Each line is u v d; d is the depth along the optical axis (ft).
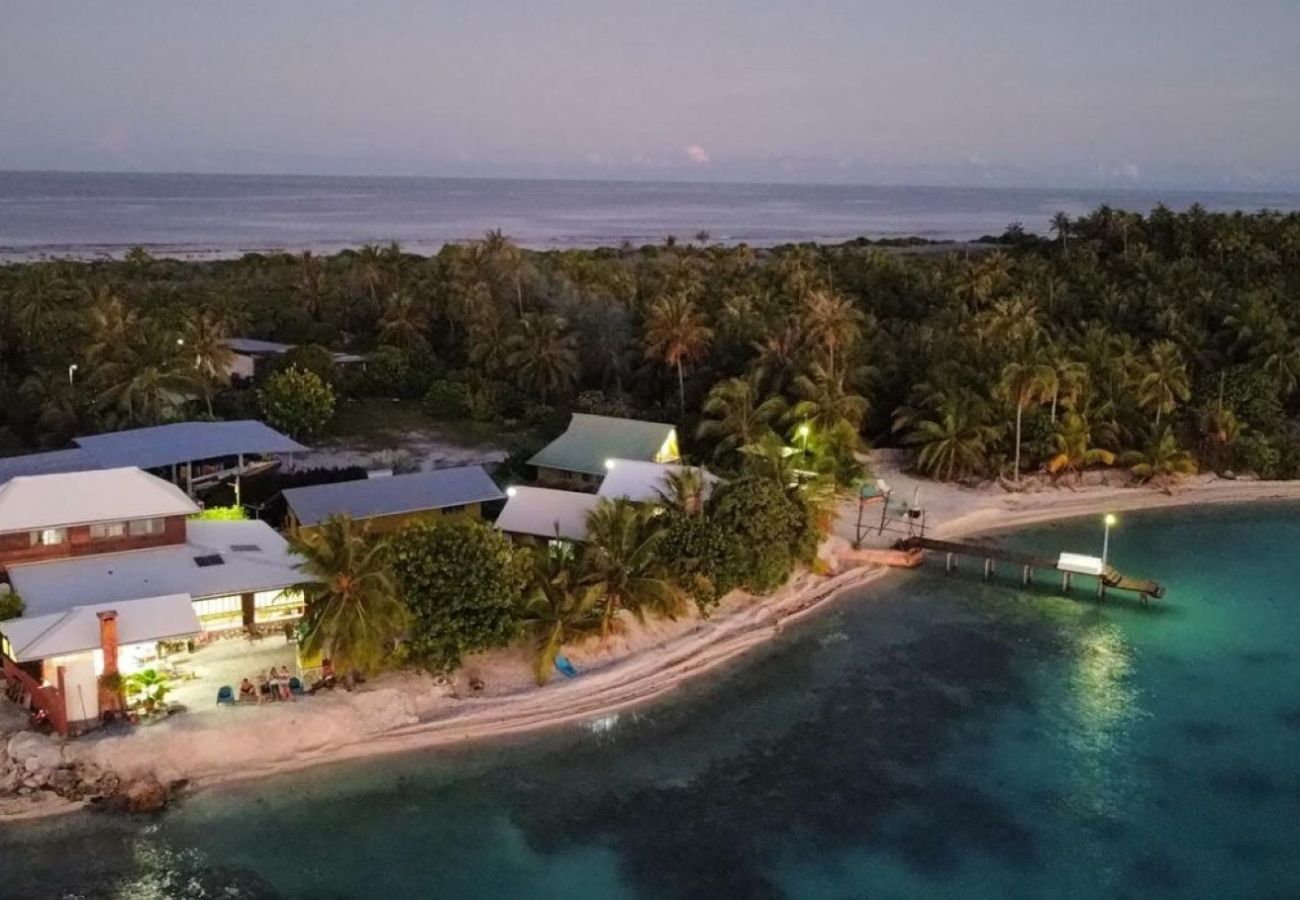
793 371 288.71
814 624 199.93
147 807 130.21
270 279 452.76
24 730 137.69
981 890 123.24
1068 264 455.63
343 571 145.48
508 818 134.21
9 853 121.90
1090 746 156.25
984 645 192.13
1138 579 221.05
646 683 169.99
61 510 160.97
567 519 201.77
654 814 136.26
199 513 187.73
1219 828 136.36
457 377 328.29
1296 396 336.70
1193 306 370.12
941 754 153.07
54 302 317.22
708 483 213.05
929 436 284.41
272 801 134.51
